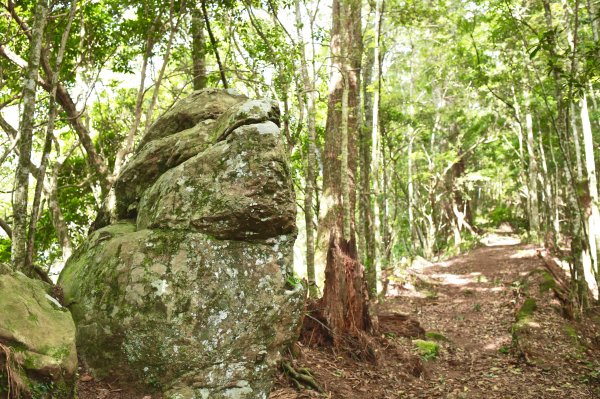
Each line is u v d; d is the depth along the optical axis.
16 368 3.39
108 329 4.63
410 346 9.57
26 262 5.77
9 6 8.48
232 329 4.54
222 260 4.57
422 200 30.64
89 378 4.62
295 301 4.84
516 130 24.61
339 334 8.29
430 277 18.50
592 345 9.99
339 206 9.68
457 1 15.21
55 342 3.76
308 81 11.03
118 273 4.74
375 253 12.42
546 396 7.57
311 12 12.52
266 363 4.75
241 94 6.07
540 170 25.67
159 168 5.48
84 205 15.49
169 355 4.41
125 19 10.44
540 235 24.02
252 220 4.59
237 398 4.54
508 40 16.88
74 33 10.41
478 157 32.97
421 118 25.23
